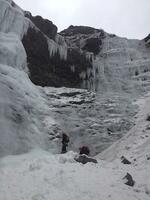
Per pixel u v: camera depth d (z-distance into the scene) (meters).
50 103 21.83
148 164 14.30
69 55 27.45
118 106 23.44
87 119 21.61
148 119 21.03
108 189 11.14
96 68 28.98
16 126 16.27
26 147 15.84
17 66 21.47
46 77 25.56
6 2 22.42
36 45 25.25
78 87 27.30
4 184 11.13
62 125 20.31
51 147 17.53
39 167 12.92
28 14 26.52
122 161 15.36
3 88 17.17
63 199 10.09
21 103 17.72
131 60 34.09
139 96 27.73
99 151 19.61
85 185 11.25
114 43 36.28
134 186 11.84
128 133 20.09
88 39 34.50
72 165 13.59
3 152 14.52
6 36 21.84
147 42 37.97
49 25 27.36
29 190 10.66
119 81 29.66
